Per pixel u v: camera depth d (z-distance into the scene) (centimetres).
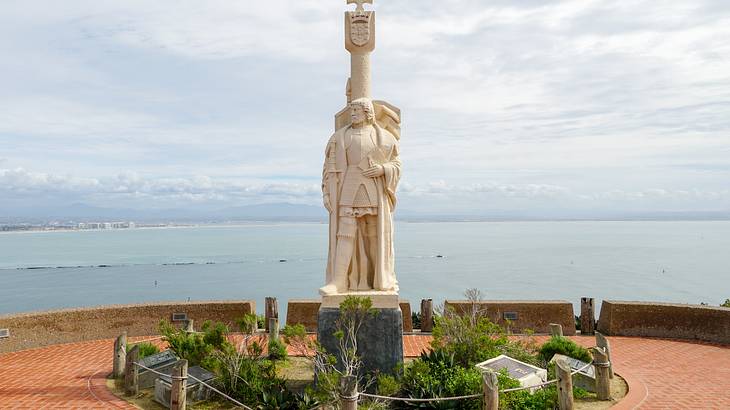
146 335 1579
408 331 1625
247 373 1016
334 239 1116
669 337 1554
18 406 978
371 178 1101
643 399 1016
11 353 1377
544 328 1622
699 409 969
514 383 923
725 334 1480
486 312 1627
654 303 1602
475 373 944
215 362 1002
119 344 1158
